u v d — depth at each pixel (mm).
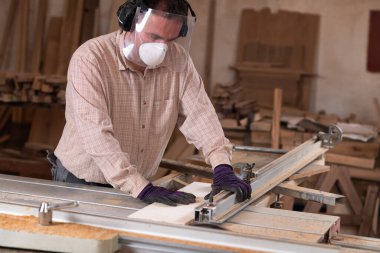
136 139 2881
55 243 2176
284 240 2146
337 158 5641
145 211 2434
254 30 6945
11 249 2229
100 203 2541
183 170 3266
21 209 2404
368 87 6852
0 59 6922
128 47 2676
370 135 5738
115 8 6309
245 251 2125
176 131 6082
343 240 2537
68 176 2953
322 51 6922
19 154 6074
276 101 5738
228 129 5902
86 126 2568
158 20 2516
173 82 2906
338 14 6848
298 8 6930
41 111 6445
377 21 6773
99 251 2148
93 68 2648
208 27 7016
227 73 7055
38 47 6895
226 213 2438
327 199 2912
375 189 5641
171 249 2189
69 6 6863
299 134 5707
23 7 6922
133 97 2816
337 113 6941
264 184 2928
